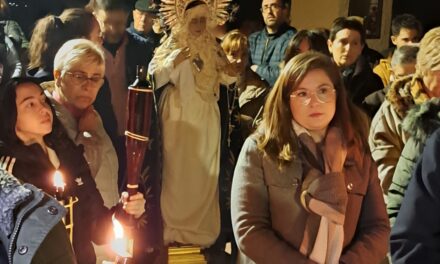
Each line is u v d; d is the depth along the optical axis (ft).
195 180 9.55
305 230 6.32
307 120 6.48
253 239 6.28
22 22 9.04
